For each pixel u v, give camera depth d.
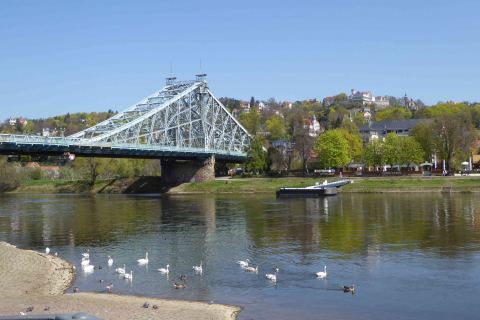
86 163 186.12
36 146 99.94
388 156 170.50
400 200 113.12
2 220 92.38
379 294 39.66
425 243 59.44
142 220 88.50
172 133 173.62
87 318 25.06
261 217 88.38
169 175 175.50
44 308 35.62
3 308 35.88
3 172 195.50
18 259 52.75
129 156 140.38
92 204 125.31
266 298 38.97
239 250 58.31
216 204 117.25
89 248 61.91
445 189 134.00
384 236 64.88
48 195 171.50
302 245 60.34
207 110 183.00
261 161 187.75
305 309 36.28
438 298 38.47
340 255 54.12
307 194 131.50
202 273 47.41
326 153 173.00
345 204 107.75
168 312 34.97
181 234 71.19
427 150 174.50
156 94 174.38
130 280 44.94
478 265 48.28
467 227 70.00
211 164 174.12
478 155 197.50
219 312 35.12
